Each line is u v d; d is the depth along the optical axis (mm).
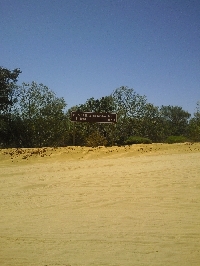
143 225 5691
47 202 7902
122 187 9078
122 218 6184
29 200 8266
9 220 6516
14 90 32562
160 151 19250
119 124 30531
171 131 43188
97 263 4258
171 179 9750
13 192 9453
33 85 29844
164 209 6641
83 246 4887
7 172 13922
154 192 8203
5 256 4684
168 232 5270
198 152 18484
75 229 5695
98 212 6719
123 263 4207
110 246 4820
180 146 20734
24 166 15836
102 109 31625
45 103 30062
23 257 4613
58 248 4871
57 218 6465
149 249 4621
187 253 4406
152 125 33938
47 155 18641
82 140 27812
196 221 5773
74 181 10578
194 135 30125
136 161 15164
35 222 6270
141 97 32250
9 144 30375
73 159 17812
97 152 19156
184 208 6637
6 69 32906
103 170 12680
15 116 30875
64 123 29688
